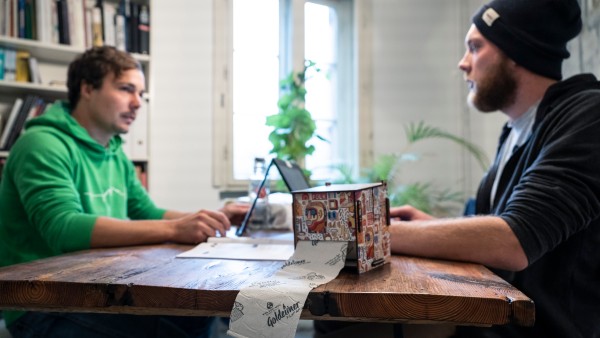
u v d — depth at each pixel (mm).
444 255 815
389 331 954
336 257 670
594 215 844
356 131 3568
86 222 1039
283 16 3473
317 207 695
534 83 1194
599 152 856
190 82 3043
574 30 1163
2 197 1259
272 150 2664
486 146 3408
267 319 537
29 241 1245
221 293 562
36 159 1187
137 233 1033
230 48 3188
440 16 3781
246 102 3320
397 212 1247
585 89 1043
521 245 785
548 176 854
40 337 1001
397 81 3676
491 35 1210
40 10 2256
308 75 2855
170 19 2998
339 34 3682
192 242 1056
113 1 2582
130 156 2500
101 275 654
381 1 3650
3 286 611
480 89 1271
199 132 3062
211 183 3096
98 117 1532
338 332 1017
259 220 1458
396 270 705
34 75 2281
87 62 1515
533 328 916
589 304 908
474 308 521
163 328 1009
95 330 968
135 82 1574
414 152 3680
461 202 3674
